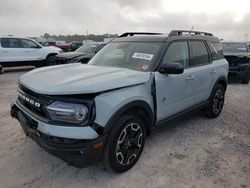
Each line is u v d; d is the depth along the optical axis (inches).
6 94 283.7
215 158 143.5
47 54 539.5
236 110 238.7
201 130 184.2
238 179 124.0
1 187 113.4
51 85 112.3
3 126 181.2
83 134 104.5
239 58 377.1
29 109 120.8
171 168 132.0
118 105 114.3
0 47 472.1
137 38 169.2
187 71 163.8
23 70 529.3
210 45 197.9
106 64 161.2
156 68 141.0
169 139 167.0
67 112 105.1
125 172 127.5
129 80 123.6
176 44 160.2
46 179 120.3
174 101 155.0
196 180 122.3
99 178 122.2
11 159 136.5
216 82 199.5
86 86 108.2
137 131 130.3
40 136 111.3
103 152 115.0
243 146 159.6
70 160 107.6
